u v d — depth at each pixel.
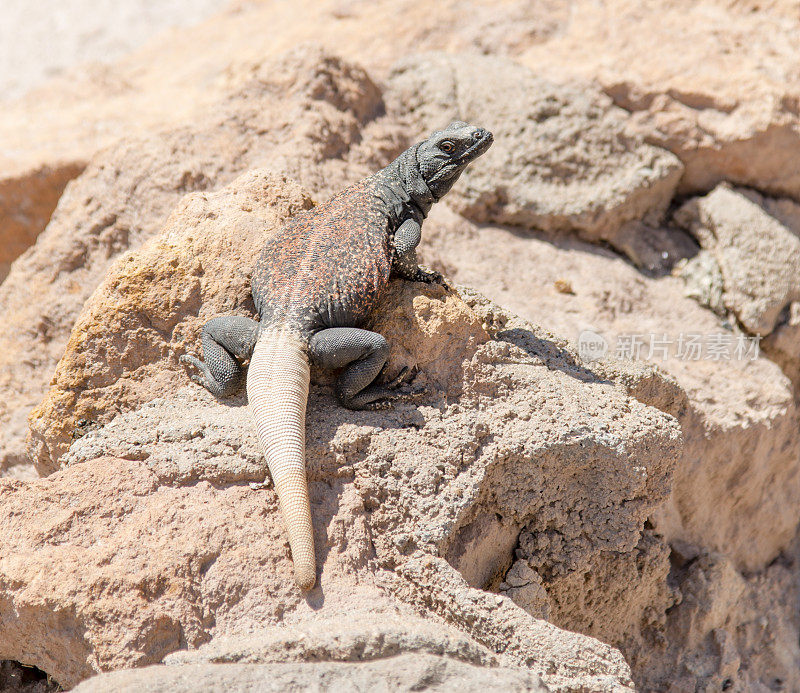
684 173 12.60
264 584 5.66
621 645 8.55
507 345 7.24
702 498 10.00
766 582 10.95
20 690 6.80
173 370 7.13
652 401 8.48
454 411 6.83
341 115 11.62
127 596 5.47
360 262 6.83
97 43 21.67
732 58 13.09
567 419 6.83
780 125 12.14
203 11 22.52
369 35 14.66
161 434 6.51
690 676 8.71
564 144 12.03
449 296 7.28
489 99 12.48
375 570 6.10
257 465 6.24
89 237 10.48
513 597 6.84
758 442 10.18
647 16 14.02
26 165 13.02
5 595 5.51
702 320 11.24
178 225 7.75
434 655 5.00
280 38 15.73
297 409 6.19
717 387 10.25
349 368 6.59
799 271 11.58
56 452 7.06
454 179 7.68
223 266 7.36
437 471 6.40
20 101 15.85
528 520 7.08
